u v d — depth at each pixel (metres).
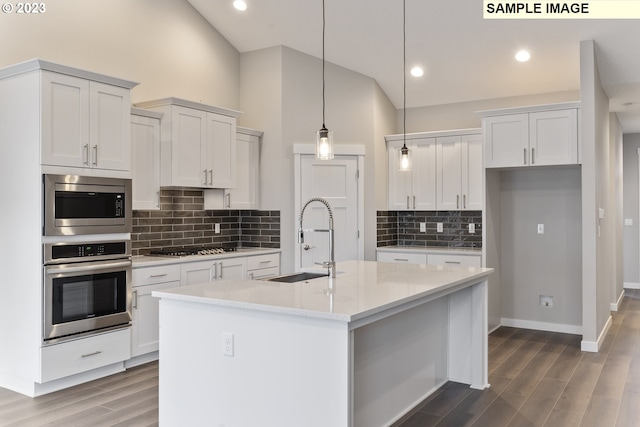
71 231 3.74
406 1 4.66
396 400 3.30
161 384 2.90
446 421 3.26
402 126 6.65
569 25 4.64
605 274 5.57
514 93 5.90
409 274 3.57
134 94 4.86
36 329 3.61
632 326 5.83
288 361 2.49
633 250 8.58
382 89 6.30
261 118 5.84
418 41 5.24
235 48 5.98
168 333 2.89
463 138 5.89
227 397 2.68
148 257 4.67
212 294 2.77
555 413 3.38
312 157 5.83
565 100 5.68
